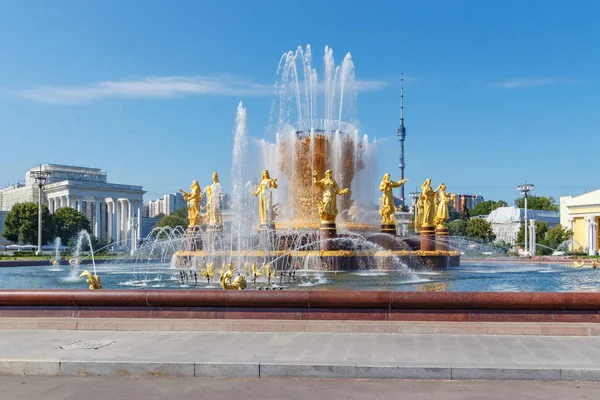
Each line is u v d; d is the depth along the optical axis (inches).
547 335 426.9
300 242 1101.7
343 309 466.9
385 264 1056.2
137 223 5027.1
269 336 427.8
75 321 465.1
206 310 476.4
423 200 1222.9
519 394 300.0
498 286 882.1
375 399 294.2
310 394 303.4
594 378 322.0
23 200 5472.4
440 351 372.2
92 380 334.3
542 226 3865.7
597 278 1039.0
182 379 335.6
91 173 5753.0
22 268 1542.8
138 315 480.1
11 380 335.0
